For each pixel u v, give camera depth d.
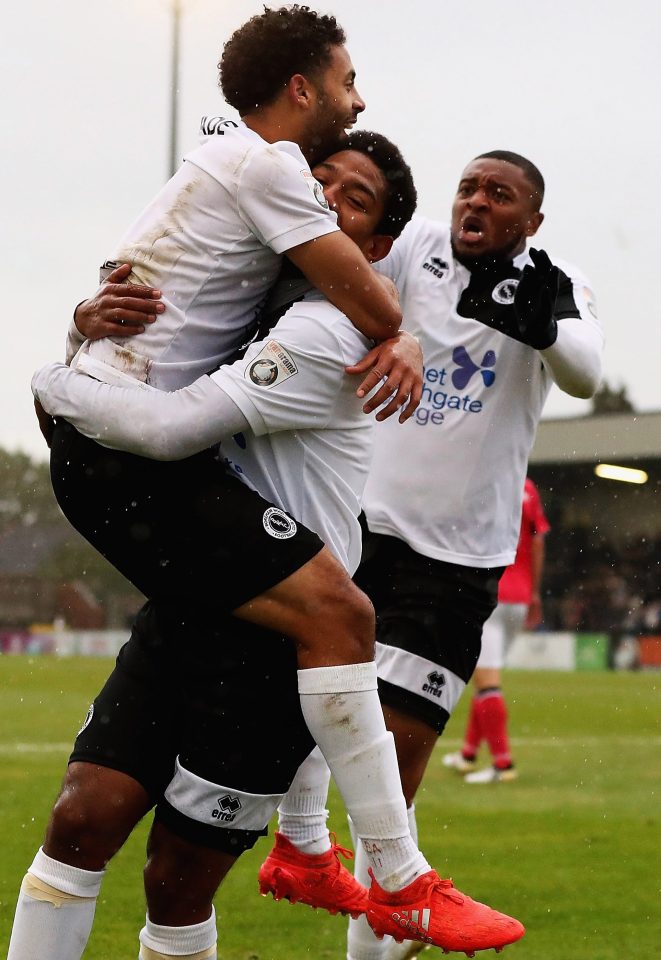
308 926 4.52
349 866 5.73
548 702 16.17
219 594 2.90
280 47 3.14
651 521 43.38
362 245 3.23
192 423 2.82
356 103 3.25
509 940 2.95
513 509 4.09
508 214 4.00
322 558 2.91
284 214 2.92
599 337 3.94
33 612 50.09
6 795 6.90
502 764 8.24
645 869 5.38
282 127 3.18
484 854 5.70
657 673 27.03
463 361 4.02
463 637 3.93
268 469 3.02
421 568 3.95
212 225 2.96
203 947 3.13
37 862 2.96
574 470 44.28
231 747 2.97
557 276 3.61
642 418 43.34
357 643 2.90
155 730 3.01
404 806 2.98
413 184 3.27
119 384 2.94
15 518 55.00
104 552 3.06
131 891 4.85
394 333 3.02
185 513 2.90
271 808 3.08
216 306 2.99
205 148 3.04
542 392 4.12
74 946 2.95
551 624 39.38
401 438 4.03
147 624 3.09
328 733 2.90
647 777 8.43
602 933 4.38
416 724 3.83
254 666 2.97
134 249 3.01
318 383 2.96
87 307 3.02
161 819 3.04
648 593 40.25
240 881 5.22
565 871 5.34
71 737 10.32
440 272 4.09
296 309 3.02
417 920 2.96
